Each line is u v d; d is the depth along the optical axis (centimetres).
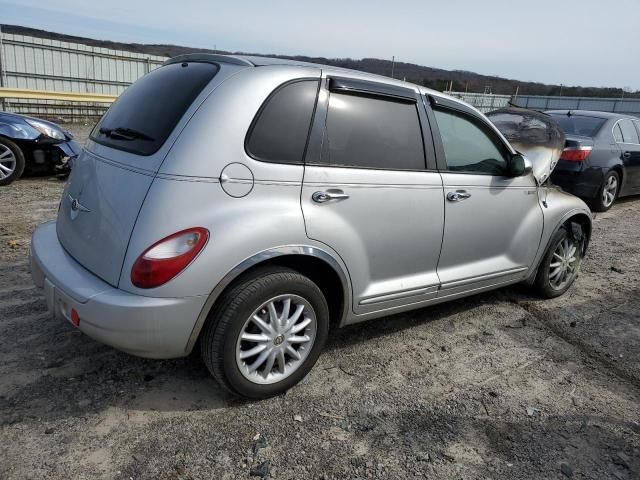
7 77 1695
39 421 256
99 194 270
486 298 464
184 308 243
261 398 284
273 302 272
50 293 267
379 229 310
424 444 262
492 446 265
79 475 225
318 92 288
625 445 273
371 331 383
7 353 314
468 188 361
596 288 505
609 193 841
